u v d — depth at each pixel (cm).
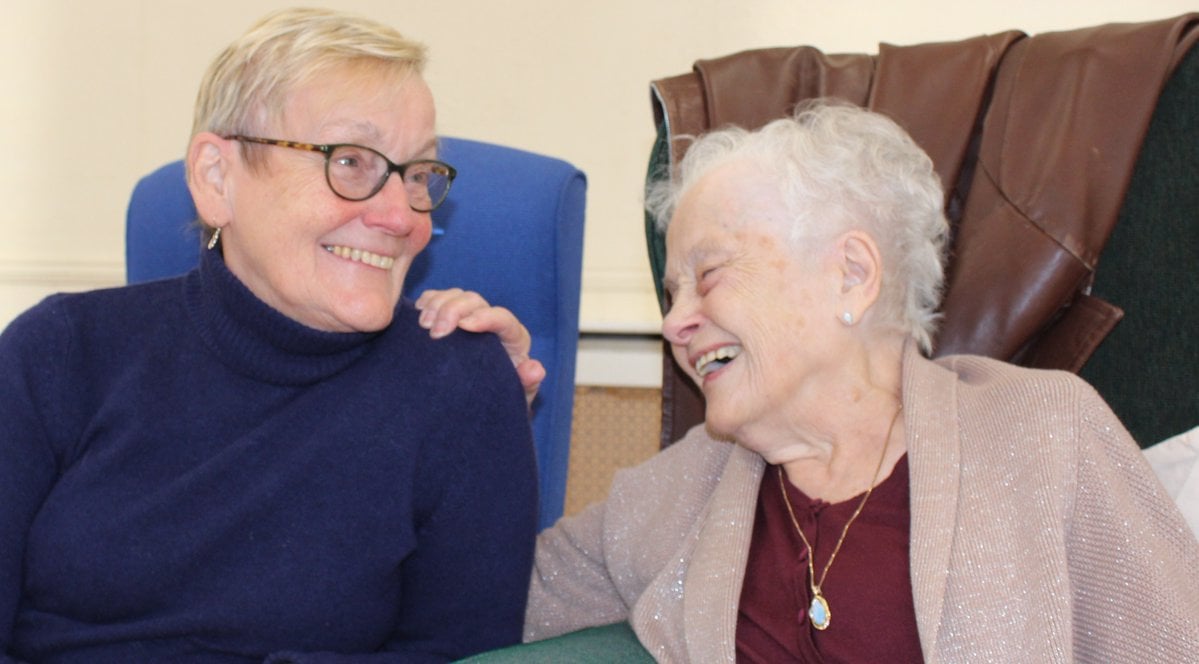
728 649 139
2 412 140
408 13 291
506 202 172
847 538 139
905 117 177
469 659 135
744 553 146
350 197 134
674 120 185
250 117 136
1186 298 159
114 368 144
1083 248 160
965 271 166
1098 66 166
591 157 285
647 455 275
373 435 141
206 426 141
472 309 152
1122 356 164
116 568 136
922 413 138
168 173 195
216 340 141
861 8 270
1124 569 125
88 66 304
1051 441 131
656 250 180
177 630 135
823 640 136
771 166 146
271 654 130
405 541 141
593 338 277
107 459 139
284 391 142
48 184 306
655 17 280
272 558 137
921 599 127
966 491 133
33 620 140
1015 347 163
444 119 290
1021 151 168
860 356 145
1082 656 127
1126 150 161
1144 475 130
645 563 158
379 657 138
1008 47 179
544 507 173
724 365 148
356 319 136
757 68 187
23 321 145
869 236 144
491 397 146
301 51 134
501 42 288
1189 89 161
